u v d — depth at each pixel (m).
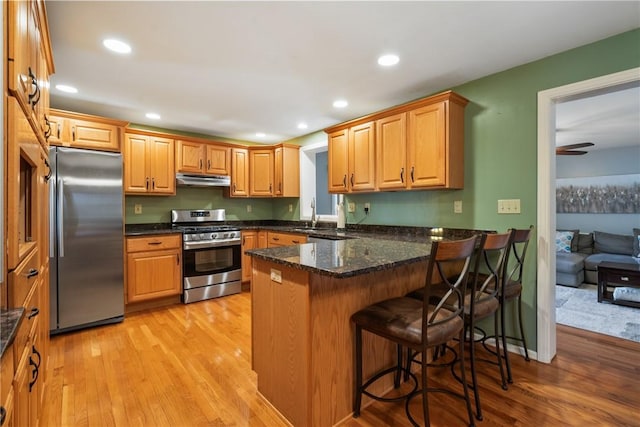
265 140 5.04
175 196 4.34
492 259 2.62
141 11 1.73
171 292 3.62
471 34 1.98
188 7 1.70
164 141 3.91
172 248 3.64
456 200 2.82
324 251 1.89
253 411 1.75
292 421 1.63
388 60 2.33
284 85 2.78
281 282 1.69
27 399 1.12
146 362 2.28
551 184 2.29
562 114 3.54
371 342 1.85
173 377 2.08
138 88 2.82
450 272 2.53
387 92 2.96
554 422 1.64
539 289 2.32
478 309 1.81
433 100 2.64
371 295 1.84
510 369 2.13
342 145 3.49
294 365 1.61
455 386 1.99
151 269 3.49
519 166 2.42
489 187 2.60
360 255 1.74
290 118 3.79
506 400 1.83
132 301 3.35
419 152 2.75
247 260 4.34
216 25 1.87
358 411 1.70
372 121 3.16
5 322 0.81
